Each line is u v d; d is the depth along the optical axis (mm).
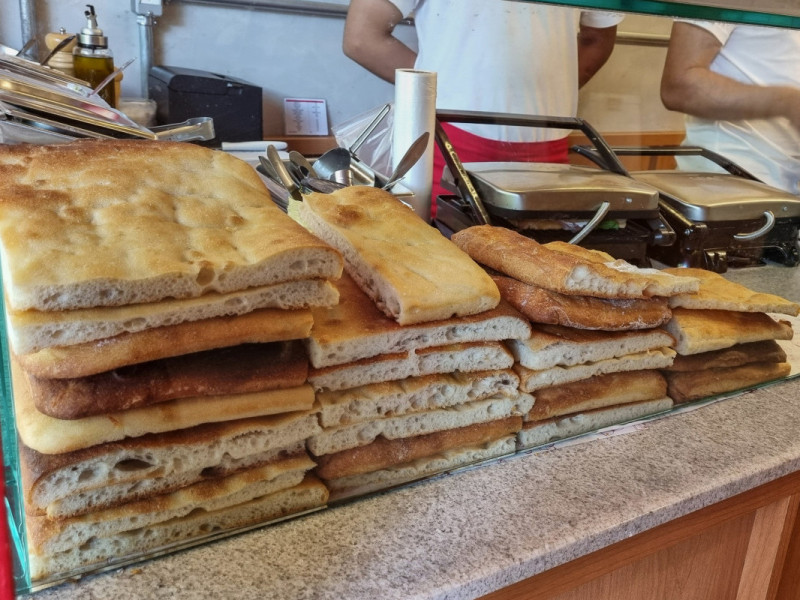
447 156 1341
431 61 1941
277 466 707
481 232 1025
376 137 1483
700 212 1335
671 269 1154
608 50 2062
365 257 800
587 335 880
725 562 996
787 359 1102
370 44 2104
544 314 838
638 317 901
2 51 1870
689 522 870
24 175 709
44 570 603
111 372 601
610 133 2082
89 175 719
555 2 934
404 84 1260
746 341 1009
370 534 700
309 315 668
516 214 1212
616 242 1276
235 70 2545
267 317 646
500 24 1808
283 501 714
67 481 599
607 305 892
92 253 585
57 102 1095
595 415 915
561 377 875
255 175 832
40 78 1343
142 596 597
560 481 810
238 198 755
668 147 1790
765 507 985
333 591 620
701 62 1771
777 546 1019
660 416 963
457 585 638
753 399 1022
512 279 910
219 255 625
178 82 1980
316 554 666
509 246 955
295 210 1003
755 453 885
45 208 643
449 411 808
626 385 933
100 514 623
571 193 1242
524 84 1899
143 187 719
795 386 1067
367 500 753
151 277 577
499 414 844
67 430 586
